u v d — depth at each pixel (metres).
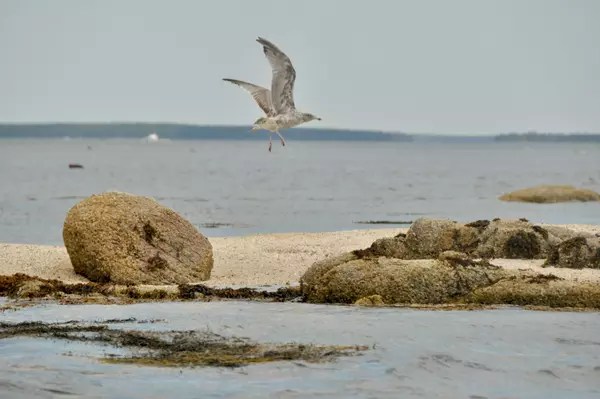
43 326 16.33
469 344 15.11
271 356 14.34
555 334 15.80
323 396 12.39
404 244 22.11
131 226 21.02
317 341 15.30
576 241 21.33
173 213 21.61
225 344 15.10
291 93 15.90
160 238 21.16
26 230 36.97
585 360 14.24
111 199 21.41
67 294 19.56
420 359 14.19
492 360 14.20
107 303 18.66
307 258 24.30
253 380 13.07
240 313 17.58
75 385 12.77
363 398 12.34
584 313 17.52
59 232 36.31
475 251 22.38
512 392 12.68
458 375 13.41
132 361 13.99
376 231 30.42
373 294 18.44
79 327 16.28
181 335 15.71
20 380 12.94
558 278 18.64
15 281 19.83
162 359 14.13
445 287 18.44
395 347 14.88
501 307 17.97
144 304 18.56
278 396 12.36
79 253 21.08
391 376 13.32
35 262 22.69
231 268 22.84
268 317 17.16
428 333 15.81
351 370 13.60
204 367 13.71
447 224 22.75
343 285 18.70
